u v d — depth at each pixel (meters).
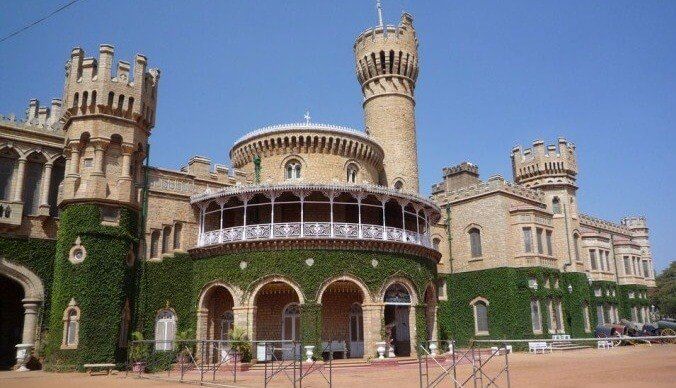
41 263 33.38
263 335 36.62
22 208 33.19
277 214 40.53
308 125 43.69
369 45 57.72
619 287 62.78
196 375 27.64
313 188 36.03
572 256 55.06
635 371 22.97
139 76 35.72
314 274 34.66
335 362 32.91
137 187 35.56
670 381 19.08
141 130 36.03
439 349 40.53
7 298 35.38
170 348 34.50
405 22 58.50
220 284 35.75
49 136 35.75
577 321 52.72
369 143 46.72
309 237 34.94
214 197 37.25
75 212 32.59
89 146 34.00
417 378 24.03
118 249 33.09
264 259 35.00
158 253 36.28
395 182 53.72
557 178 57.88
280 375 26.78
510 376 23.16
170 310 35.88
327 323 37.62
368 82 57.62
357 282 35.34
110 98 34.34
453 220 55.00
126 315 33.59
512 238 51.03
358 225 36.50
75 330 31.02
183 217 38.06
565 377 21.86
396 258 37.31
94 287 31.66
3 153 34.12
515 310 48.09
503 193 51.62
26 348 31.47
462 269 53.09
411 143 56.00
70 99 34.25
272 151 43.94
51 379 25.62
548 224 53.72
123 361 32.69
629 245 66.25
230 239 36.09
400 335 42.06
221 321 37.38
